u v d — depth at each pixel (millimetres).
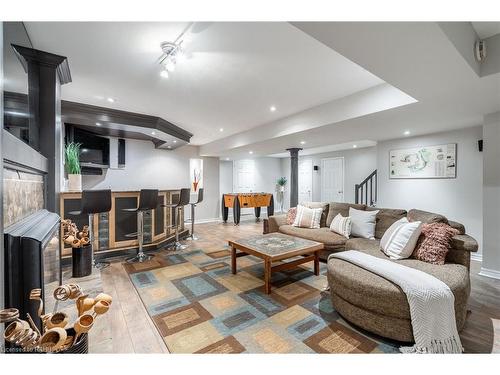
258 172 9547
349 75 2521
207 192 7309
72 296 1064
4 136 1014
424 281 1688
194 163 6980
